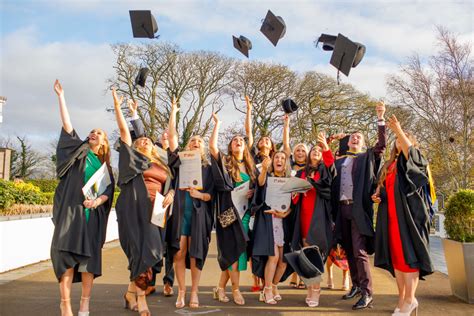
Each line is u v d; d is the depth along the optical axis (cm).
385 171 492
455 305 524
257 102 2736
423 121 2397
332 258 622
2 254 732
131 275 459
